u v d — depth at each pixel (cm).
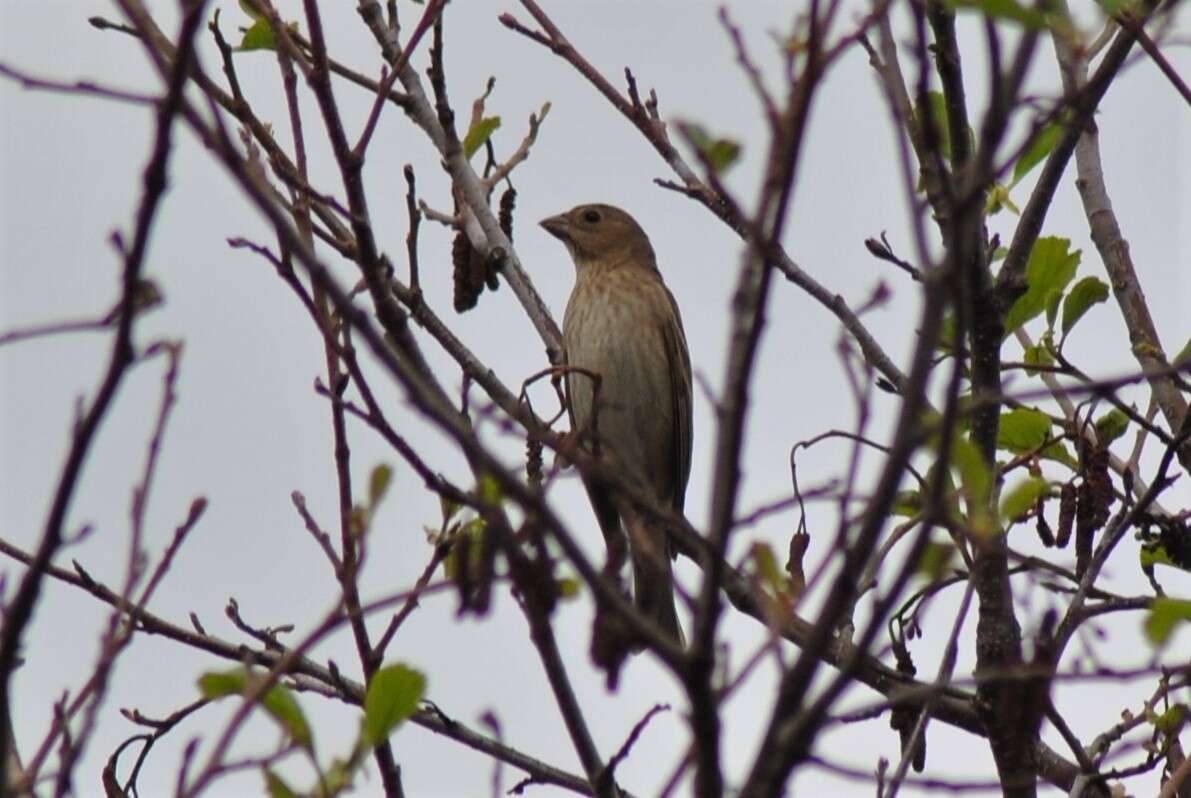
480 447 583
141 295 654
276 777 717
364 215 917
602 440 810
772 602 627
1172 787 870
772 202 605
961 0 586
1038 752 1119
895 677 990
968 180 607
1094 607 965
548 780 1062
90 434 613
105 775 972
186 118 576
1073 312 1121
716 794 600
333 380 870
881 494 599
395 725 730
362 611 687
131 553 703
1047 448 1121
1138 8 818
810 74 589
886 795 791
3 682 615
